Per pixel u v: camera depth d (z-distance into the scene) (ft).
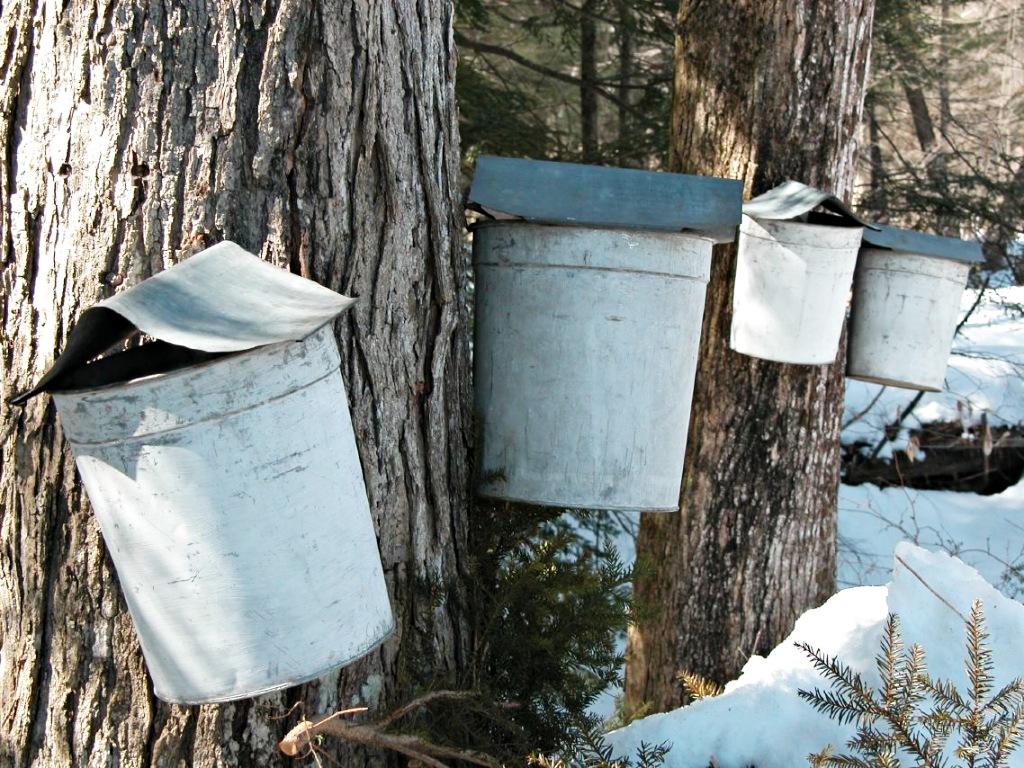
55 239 5.38
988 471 18.72
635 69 24.44
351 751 5.88
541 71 22.53
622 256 6.37
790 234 8.80
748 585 10.61
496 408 6.73
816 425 10.59
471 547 6.89
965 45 30.83
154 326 4.41
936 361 10.56
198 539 4.69
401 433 6.16
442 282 6.37
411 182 6.12
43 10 5.35
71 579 5.44
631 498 6.62
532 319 6.53
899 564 7.69
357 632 5.11
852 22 10.27
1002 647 7.13
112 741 5.44
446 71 6.59
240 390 4.60
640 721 7.35
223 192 5.40
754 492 10.56
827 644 7.70
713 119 10.66
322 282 5.69
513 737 6.40
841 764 6.04
